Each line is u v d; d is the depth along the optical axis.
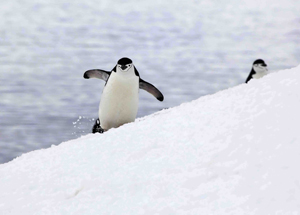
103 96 23.83
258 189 9.77
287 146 10.79
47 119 60.28
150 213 10.12
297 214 8.84
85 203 11.29
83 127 56.66
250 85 15.60
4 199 12.50
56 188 12.36
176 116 14.63
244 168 10.56
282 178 9.85
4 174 14.19
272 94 13.72
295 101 12.80
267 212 9.09
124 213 10.43
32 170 13.89
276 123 11.91
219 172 10.77
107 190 11.57
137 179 11.59
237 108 13.62
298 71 15.57
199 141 12.43
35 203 11.91
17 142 51.09
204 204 9.87
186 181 10.84
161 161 12.06
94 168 12.80
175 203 10.20
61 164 13.71
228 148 11.59
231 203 9.63
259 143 11.26
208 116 13.76
